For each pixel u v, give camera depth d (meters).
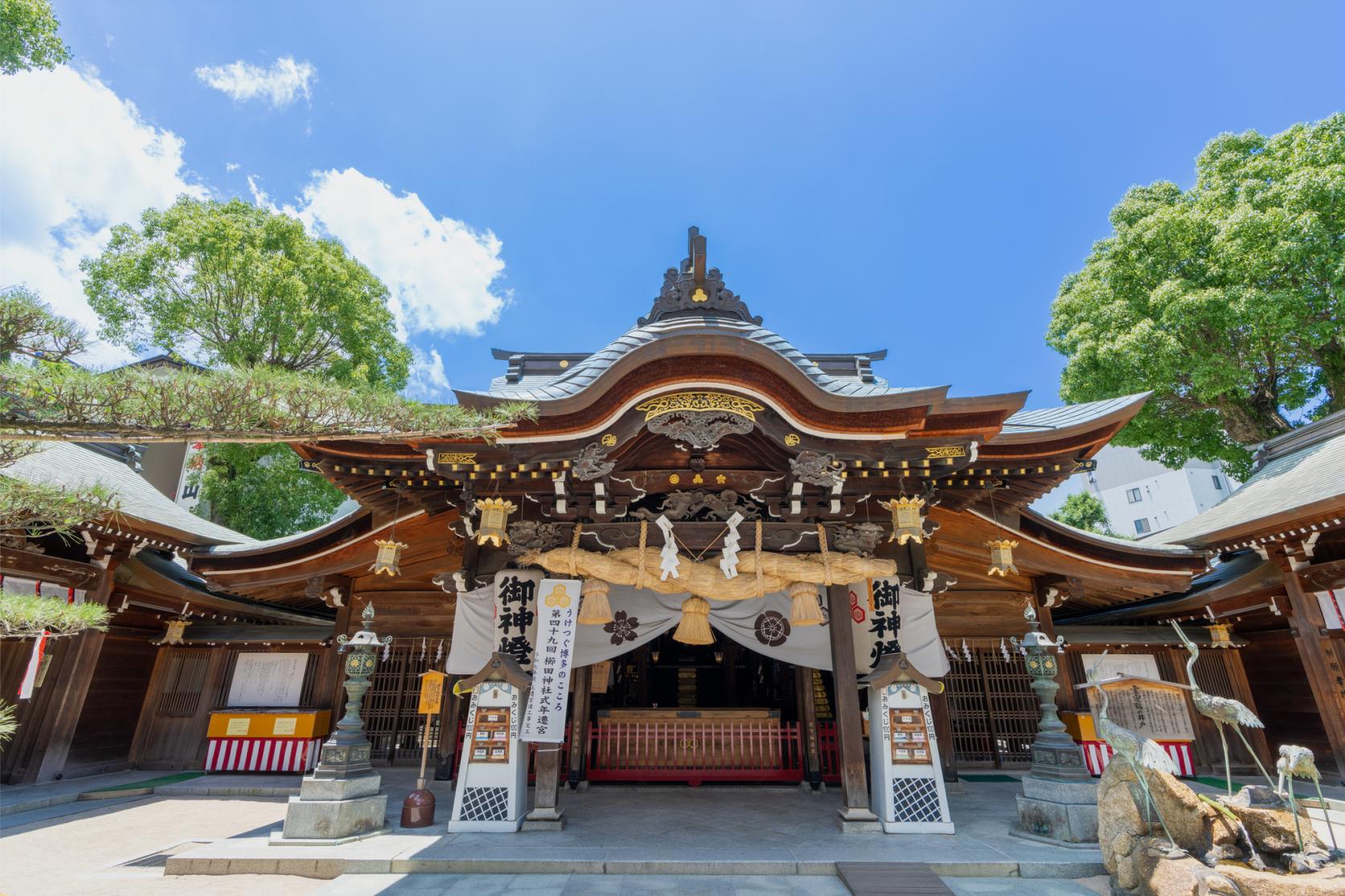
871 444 7.26
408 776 10.62
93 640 11.06
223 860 5.91
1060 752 6.69
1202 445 17.48
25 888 5.55
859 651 8.11
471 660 7.89
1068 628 11.80
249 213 19.72
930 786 7.06
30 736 10.48
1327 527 9.49
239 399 3.99
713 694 14.77
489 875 5.77
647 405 7.18
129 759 11.64
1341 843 6.84
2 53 11.33
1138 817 5.27
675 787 9.52
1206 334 15.34
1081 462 7.94
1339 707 9.66
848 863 5.79
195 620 13.34
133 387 3.74
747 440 7.75
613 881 5.61
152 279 17.09
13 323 3.47
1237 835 4.93
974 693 11.33
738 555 7.61
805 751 9.73
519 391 7.68
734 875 5.77
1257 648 11.62
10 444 4.14
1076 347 18.20
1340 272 12.61
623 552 7.59
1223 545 10.80
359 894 5.29
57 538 11.11
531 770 9.23
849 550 7.83
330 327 19.09
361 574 11.77
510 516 8.03
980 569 11.27
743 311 9.50
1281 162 14.89
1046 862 5.79
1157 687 10.80
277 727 11.16
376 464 7.54
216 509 18.78
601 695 12.65
